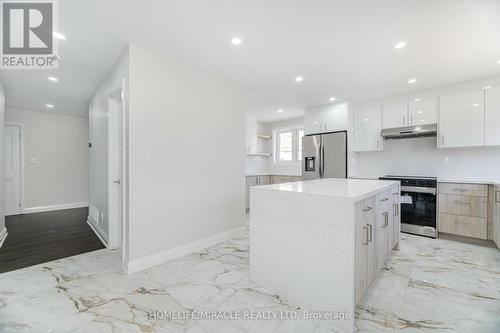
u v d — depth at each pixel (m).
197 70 2.89
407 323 1.56
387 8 1.76
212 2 1.69
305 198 1.70
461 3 1.69
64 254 2.74
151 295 1.87
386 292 1.94
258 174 5.61
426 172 3.83
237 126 3.48
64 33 2.08
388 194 2.36
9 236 3.42
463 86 3.32
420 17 1.86
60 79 3.20
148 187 2.40
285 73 3.01
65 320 1.57
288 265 1.80
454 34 2.10
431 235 3.37
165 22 1.94
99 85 3.45
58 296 1.85
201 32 2.08
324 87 3.55
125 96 2.34
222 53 2.48
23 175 4.98
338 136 4.25
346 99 4.18
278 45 2.32
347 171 4.20
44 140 5.26
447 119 3.42
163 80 2.53
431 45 2.30
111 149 2.94
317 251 1.64
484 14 1.81
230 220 3.37
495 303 1.77
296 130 5.91
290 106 4.65
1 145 3.21
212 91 3.09
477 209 3.03
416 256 2.68
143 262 2.34
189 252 2.78
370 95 3.93
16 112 4.89
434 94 3.56
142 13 1.82
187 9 1.77
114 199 2.96
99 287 1.99
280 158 6.23
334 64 2.75
